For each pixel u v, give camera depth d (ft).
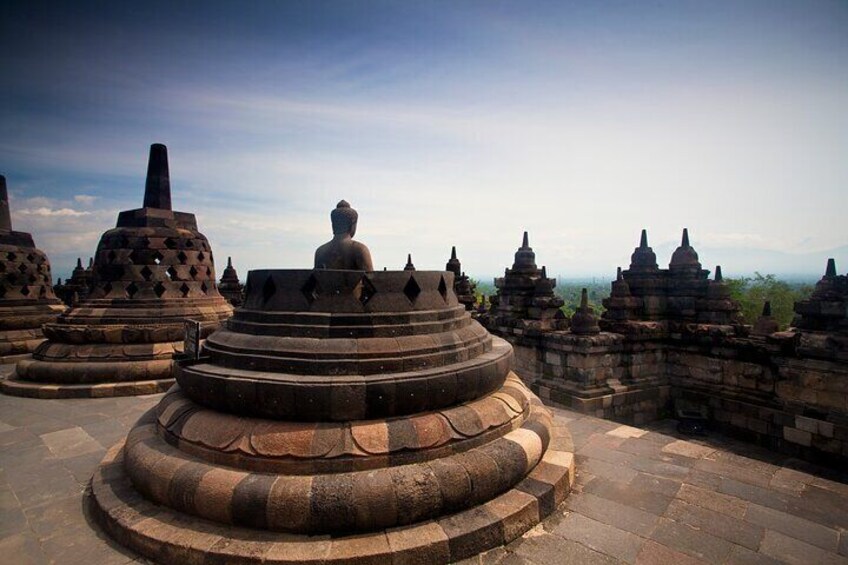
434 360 21.83
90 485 22.67
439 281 25.70
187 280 47.96
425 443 19.12
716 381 48.03
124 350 42.47
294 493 16.83
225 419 19.83
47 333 43.83
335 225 26.63
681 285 53.57
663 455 29.09
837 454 37.58
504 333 58.59
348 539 16.78
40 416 34.83
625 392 48.11
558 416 37.96
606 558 18.08
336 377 19.49
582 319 48.70
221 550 16.06
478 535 17.84
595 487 24.44
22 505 21.57
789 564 18.06
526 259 59.88
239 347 21.57
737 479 25.59
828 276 43.93
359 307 22.09
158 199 48.70
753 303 138.10
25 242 59.31
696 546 19.08
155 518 18.11
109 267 45.57
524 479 22.00
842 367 37.65
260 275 23.94
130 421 33.81
